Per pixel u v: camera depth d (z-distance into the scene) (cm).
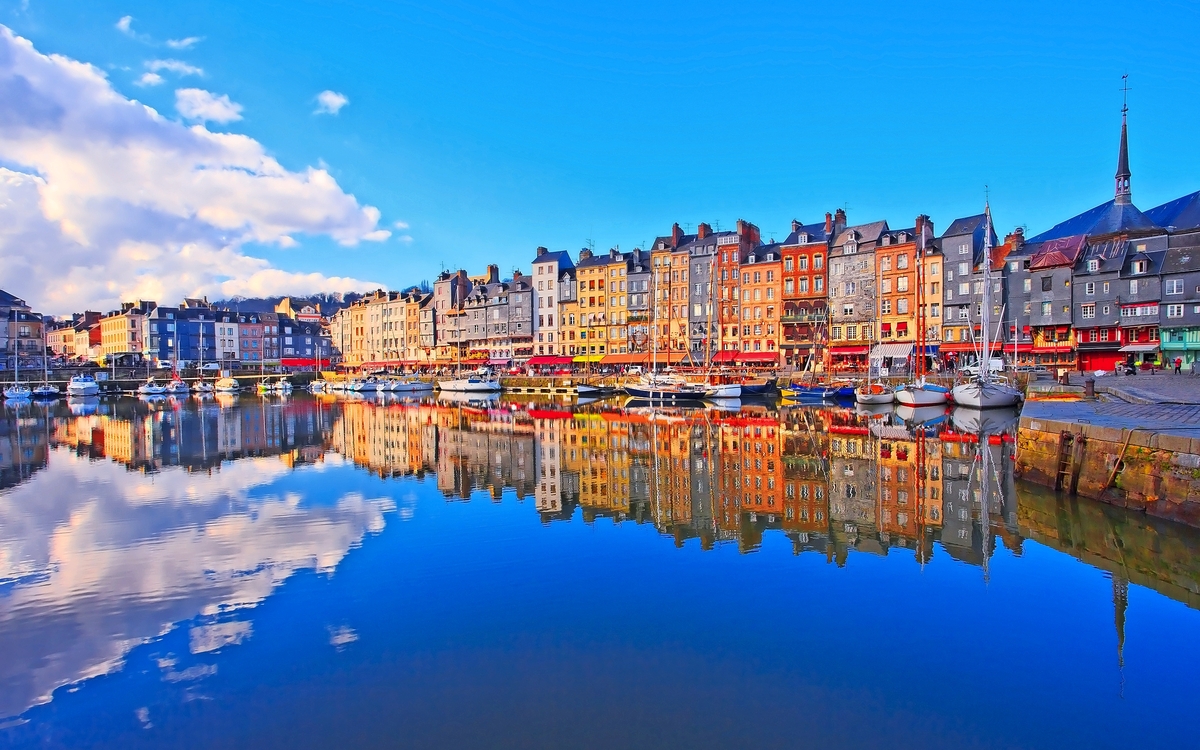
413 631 1164
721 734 855
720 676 1003
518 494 2334
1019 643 1110
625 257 10681
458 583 1404
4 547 1672
